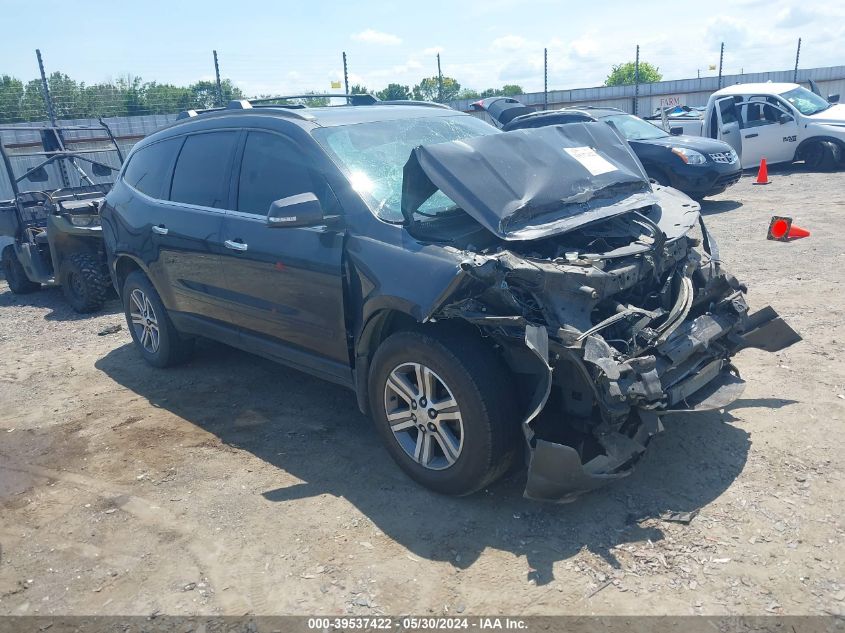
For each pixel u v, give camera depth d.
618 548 3.10
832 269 7.10
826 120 14.93
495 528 3.32
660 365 3.42
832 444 3.80
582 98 29.92
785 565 2.92
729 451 3.82
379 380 3.72
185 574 3.15
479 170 3.69
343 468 3.99
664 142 11.94
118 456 4.33
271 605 2.92
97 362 6.18
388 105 5.17
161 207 5.22
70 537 3.50
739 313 4.00
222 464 4.14
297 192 4.19
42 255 8.66
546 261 3.38
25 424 4.92
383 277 3.54
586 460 3.41
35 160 12.60
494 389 3.27
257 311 4.50
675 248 3.86
